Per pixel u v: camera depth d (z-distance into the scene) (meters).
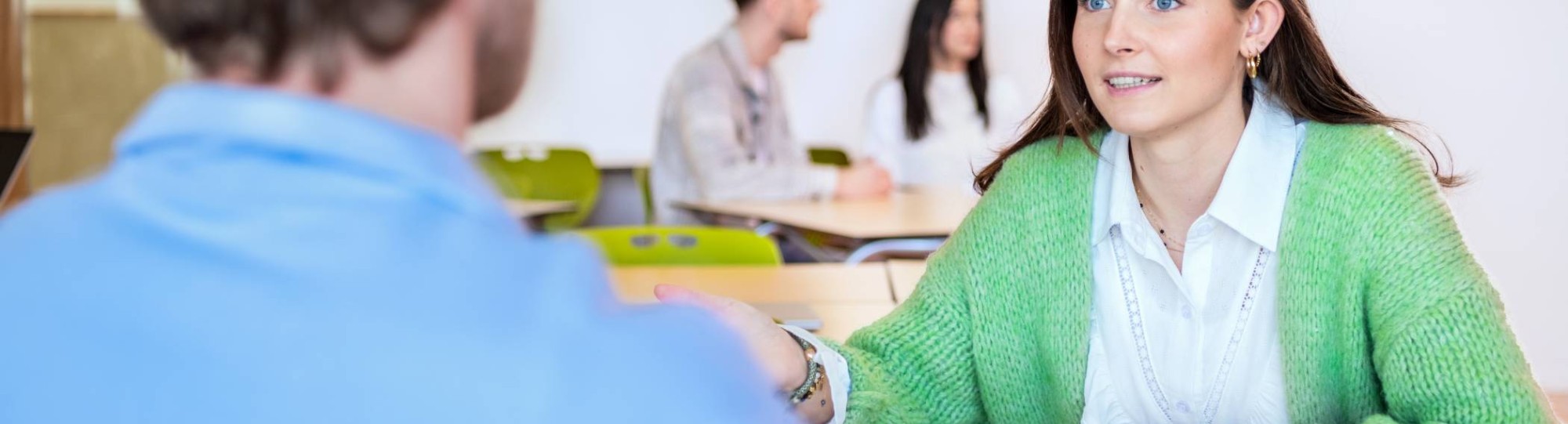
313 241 0.37
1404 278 1.05
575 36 5.82
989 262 1.28
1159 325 1.21
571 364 0.38
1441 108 3.82
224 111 0.39
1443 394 1.02
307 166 0.38
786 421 0.44
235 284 0.37
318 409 0.36
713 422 0.39
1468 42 3.78
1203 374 1.20
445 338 0.37
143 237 0.38
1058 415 1.28
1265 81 1.17
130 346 0.37
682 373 0.39
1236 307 1.17
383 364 0.37
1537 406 1.02
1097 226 1.23
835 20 5.90
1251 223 1.14
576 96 5.86
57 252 0.39
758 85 4.00
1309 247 1.11
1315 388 1.13
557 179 5.18
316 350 0.36
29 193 3.29
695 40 5.88
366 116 0.39
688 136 3.84
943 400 1.30
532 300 0.39
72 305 0.38
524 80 0.44
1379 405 1.13
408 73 0.40
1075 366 1.24
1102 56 1.11
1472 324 1.02
